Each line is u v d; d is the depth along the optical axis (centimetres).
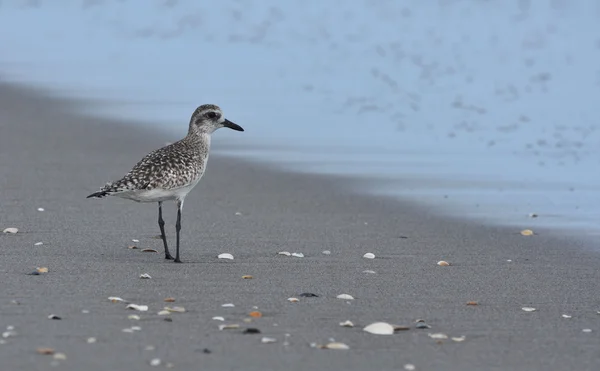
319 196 2005
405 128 2653
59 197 1900
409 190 2069
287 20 4309
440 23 4244
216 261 1488
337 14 4412
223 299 1270
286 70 3419
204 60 3625
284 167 2252
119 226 1706
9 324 1115
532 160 2327
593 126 2644
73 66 3531
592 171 2228
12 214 1756
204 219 1792
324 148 2438
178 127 2648
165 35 4097
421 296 1327
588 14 4419
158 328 1123
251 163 2284
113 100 2983
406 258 1557
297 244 1627
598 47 3766
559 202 1981
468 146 2467
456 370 1034
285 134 2588
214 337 1098
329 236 1692
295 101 2973
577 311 1277
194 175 1506
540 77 3278
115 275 1370
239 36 4031
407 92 3080
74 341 1060
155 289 1305
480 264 1532
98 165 2198
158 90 3138
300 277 1406
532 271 1497
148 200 1495
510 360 1070
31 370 966
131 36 4106
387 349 1086
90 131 2569
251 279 1384
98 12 4647
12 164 2180
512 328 1189
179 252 1519
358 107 2898
